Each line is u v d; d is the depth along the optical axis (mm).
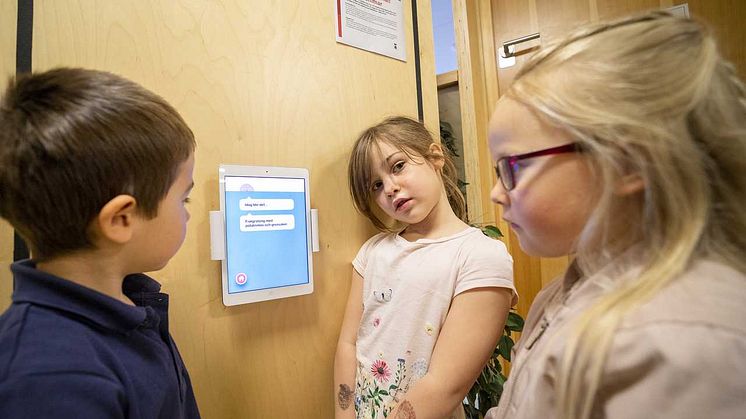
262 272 787
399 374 745
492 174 1683
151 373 497
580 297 392
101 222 442
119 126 447
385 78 1049
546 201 395
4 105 434
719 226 344
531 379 395
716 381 264
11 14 601
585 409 310
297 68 881
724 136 347
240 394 765
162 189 498
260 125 819
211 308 739
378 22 1039
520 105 414
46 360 385
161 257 512
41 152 412
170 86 719
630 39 374
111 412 410
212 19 770
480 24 1689
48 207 424
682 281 316
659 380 279
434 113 1168
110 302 463
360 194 897
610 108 354
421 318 751
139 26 694
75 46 642
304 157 880
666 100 343
